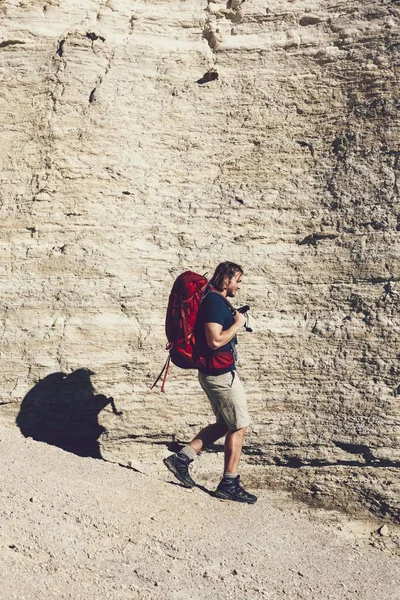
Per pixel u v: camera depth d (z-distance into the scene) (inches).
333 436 295.9
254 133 357.1
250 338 313.6
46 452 283.1
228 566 226.7
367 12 365.1
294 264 327.3
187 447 274.1
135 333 313.4
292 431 299.9
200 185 347.6
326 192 339.0
